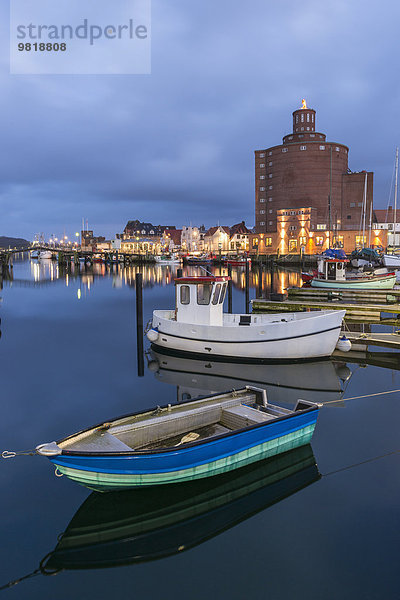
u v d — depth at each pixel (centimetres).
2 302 4178
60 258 12262
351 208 10931
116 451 736
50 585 585
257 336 1736
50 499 795
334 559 623
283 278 6962
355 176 10844
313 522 716
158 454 743
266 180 11731
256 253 11219
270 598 551
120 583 588
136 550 659
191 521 729
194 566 618
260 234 11231
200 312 1844
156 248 17012
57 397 1375
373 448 990
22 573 608
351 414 1217
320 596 551
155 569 616
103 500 787
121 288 5744
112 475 737
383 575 589
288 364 1756
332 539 670
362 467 900
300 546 655
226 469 841
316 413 979
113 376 1633
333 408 1270
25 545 667
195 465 791
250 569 608
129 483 752
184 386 1497
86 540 679
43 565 624
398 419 1176
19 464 932
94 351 2086
